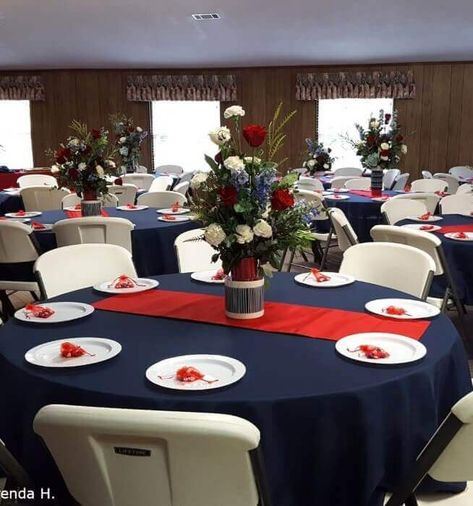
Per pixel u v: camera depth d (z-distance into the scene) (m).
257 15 7.12
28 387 1.58
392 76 9.19
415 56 8.79
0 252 3.64
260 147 1.96
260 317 2.01
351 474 1.48
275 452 1.42
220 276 2.51
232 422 1.10
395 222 4.29
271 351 1.71
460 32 7.66
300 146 9.68
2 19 7.32
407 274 2.66
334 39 8.02
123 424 1.12
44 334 1.89
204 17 7.21
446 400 1.72
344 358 1.65
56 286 2.64
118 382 1.52
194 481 1.20
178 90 9.66
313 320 1.97
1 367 1.71
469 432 1.23
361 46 8.33
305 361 1.63
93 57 9.03
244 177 1.81
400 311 2.00
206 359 1.63
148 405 1.42
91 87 9.83
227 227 1.88
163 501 1.24
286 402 1.41
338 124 9.59
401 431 1.53
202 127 9.92
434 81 9.13
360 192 6.07
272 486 1.42
